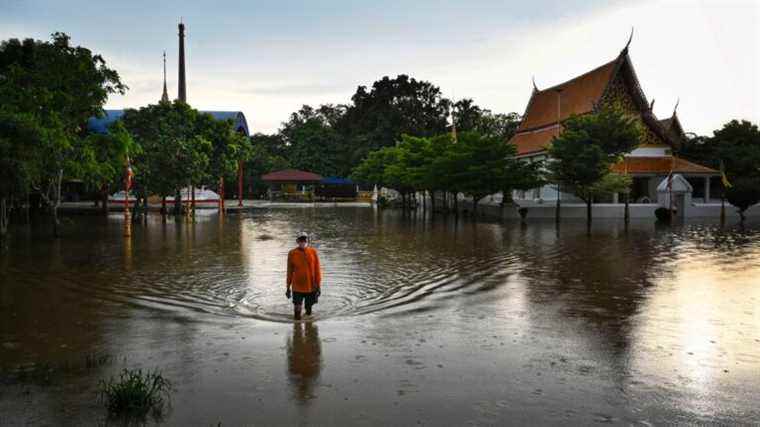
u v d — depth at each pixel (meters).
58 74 26.61
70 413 6.48
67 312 11.80
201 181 49.09
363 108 120.25
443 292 14.05
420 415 6.42
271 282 15.43
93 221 40.81
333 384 7.41
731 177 60.66
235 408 6.62
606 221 45.31
